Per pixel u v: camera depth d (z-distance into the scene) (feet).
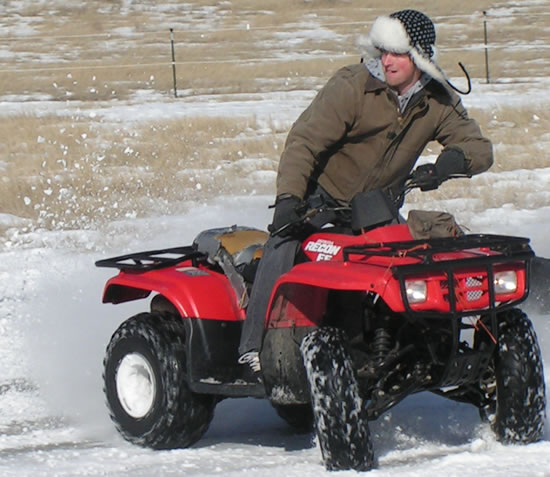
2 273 59.82
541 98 144.77
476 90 158.10
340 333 27.25
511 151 105.50
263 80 180.45
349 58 201.67
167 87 175.01
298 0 279.08
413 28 27.78
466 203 79.46
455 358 27.09
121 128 122.52
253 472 27.04
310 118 28.50
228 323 30.91
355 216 28.17
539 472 25.66
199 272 31.86
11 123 127.24
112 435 33.09
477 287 26.84
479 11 258.16
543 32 227.81
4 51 221.05
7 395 38.32
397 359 28.58
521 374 28.17
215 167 99.09
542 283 31.65
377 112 28.32
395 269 25.59
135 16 265.13
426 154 103.24
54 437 33.01
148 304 52.75
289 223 27.78
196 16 264.31
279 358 28.91
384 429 31.35
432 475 25.79
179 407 30.40
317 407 26.55
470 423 31.78
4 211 79.00
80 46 227.20
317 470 26.89
